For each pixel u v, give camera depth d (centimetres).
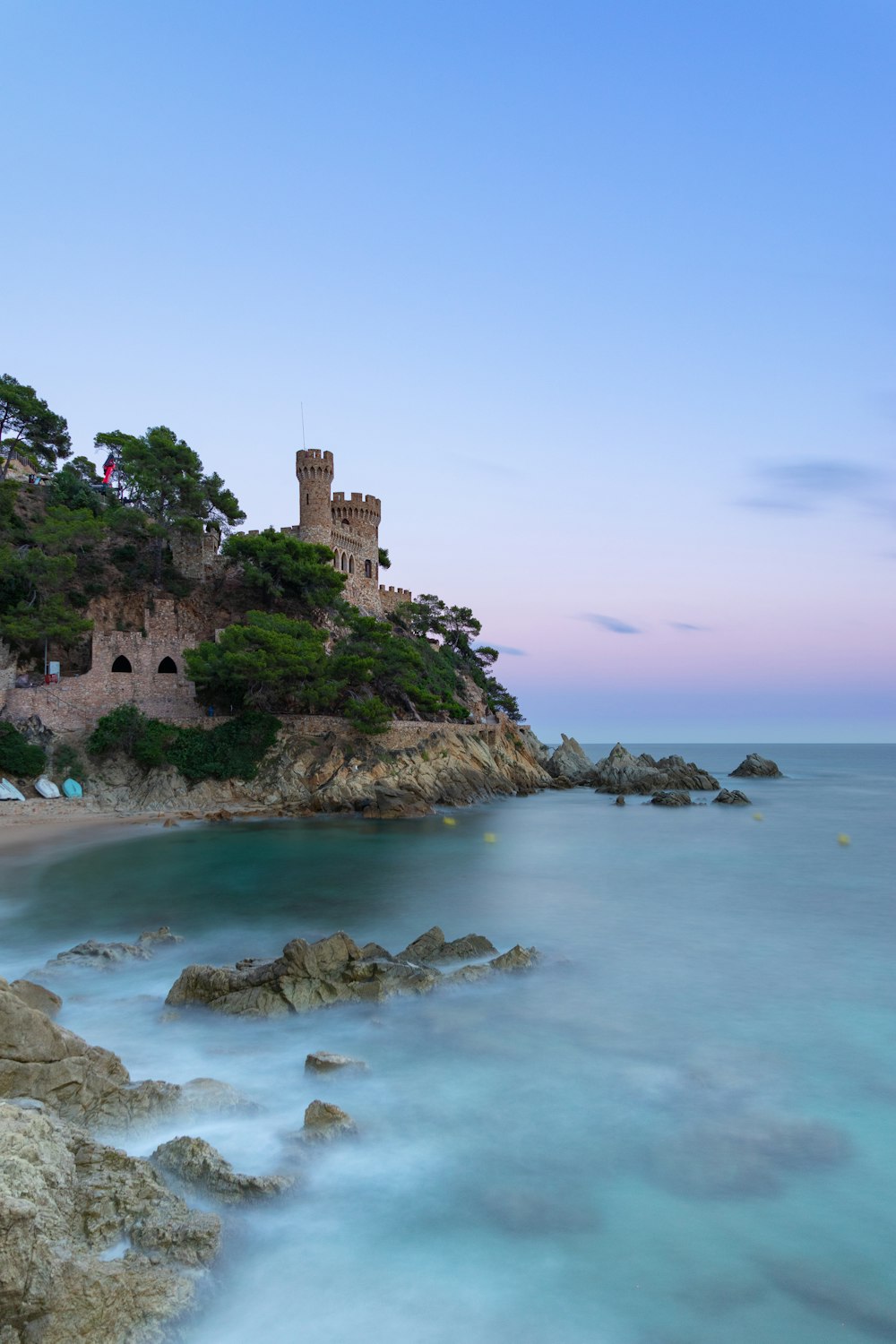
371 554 11750
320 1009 2058
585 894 3794
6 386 10556
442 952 2534
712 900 3678
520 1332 1042
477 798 7856
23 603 7375
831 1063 1856
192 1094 1512
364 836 5541
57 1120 1249
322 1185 1336
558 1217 1275
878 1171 1412
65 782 6322
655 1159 1441
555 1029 2034
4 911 3266
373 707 7275
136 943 2731
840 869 4553
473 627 13588
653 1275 1149
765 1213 1293
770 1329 1057
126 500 10500
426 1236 1227
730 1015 2153
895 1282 1141
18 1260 923
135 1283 997
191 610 8706
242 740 7012
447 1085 1716
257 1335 1022
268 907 3397
